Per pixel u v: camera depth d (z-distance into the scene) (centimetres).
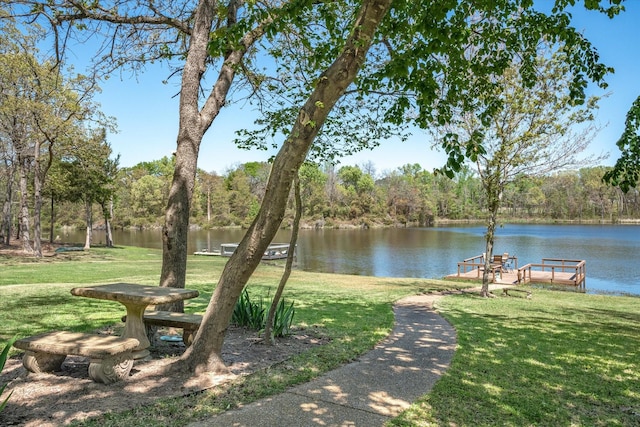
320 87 389
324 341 623
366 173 9750
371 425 346
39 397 374
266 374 458
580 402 420
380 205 8781
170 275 606
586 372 523
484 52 655
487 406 399
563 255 3166
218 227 8069
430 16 505
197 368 448
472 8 585
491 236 1370
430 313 958
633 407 409
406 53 532
